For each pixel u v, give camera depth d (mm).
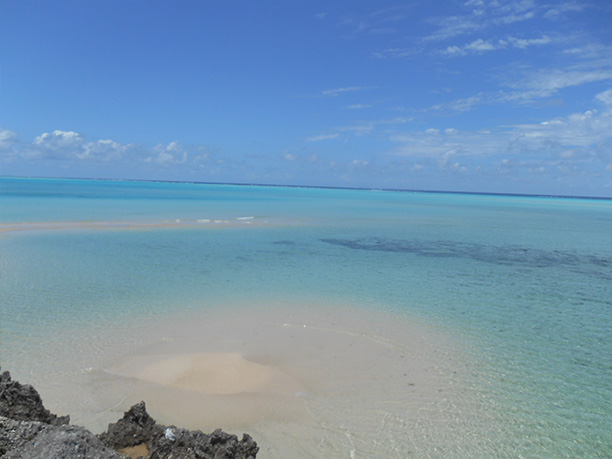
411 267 20953
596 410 7895
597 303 15227
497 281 18500
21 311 12227
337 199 104062
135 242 25047
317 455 6477
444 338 11391
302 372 9211
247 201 76938
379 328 12016
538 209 83875
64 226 30328
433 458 6453
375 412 7695
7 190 79438
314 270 19344
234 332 11344
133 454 5379
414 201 104875
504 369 9562
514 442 6883
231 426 7160
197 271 18141
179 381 8555
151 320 11953
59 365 8961
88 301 13438
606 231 41031
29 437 4250
